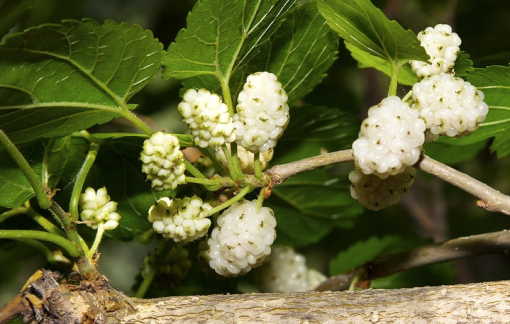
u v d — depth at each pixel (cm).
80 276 57
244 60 59
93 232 64
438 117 56
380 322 56
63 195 63
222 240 57
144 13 106
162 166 56
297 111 65
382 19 57
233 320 56
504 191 106
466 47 98
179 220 57
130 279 120
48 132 58
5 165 59
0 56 54
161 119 96
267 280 70
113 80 57
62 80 56
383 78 101
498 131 64
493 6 97
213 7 56
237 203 57
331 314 56
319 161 58
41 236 56
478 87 62
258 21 57
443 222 93
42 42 54
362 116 93
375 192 58
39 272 57
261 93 56
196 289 69
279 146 68
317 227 71
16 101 56
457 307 56
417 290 56
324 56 62
